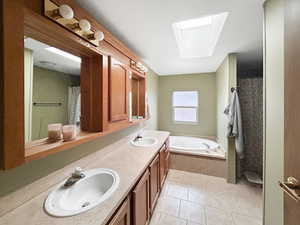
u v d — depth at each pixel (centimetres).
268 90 109
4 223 69
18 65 65
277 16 99
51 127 101
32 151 78
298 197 60
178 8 118
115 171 120
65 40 95
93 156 138
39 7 74
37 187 89
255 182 225
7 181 75
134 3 112
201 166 266
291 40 67
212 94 355
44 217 72
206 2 111
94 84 126
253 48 207
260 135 253
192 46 214
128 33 160
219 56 242
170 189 220
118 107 151
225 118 259
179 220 161
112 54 140
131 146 192
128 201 100
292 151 67
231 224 158
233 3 112
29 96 99
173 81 388
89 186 111
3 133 61
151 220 160
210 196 204
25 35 85
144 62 275
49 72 113
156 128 383
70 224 68
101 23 140
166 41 182
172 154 285
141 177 129
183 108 385
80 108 131
